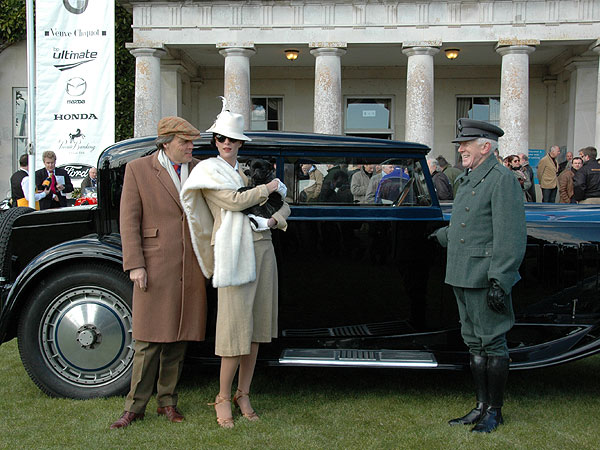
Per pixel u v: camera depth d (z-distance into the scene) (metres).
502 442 3.10
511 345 3.80
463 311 3.42
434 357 3.69
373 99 17.33
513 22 13.00
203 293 3.38
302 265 3.84
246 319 3.23
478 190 3.28
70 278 3.62
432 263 3.89
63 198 9.05
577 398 3.92
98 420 3.34
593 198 10.35
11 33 16.11
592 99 14.68
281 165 3.83
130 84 16.12
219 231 3.20
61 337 3.66
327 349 3.82
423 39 13.16
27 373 3.94
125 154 3.80
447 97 16.97
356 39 13.28
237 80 13.47
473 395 3.94
